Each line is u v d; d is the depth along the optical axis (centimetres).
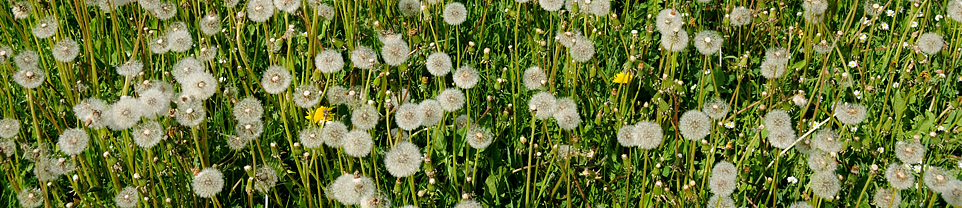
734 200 328
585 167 326
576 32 369
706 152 315
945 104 391
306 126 350
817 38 381
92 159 331
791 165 342
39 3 374
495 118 370
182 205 316
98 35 445
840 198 324
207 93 302
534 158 347
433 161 342
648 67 366
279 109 364
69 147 285
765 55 413
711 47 335
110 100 376
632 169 337
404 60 319
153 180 322
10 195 320
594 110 376
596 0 376
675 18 349
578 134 359
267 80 300
